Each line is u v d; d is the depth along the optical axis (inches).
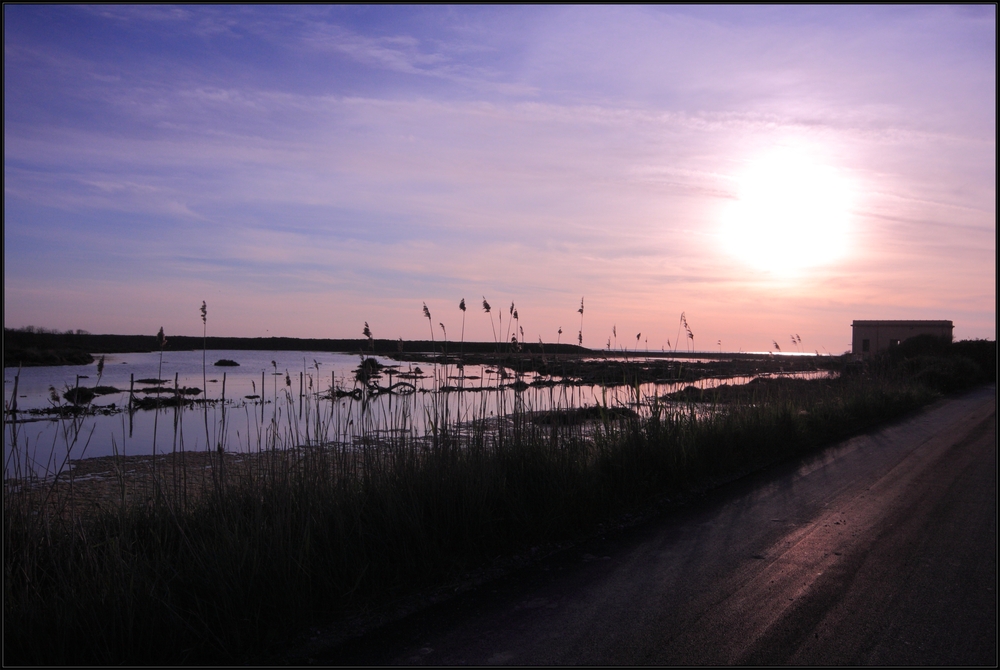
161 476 268.4
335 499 205.9
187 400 786.8
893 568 205.8
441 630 164.2
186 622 151.8
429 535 209.8
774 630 161.9
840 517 267.1
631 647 153.4
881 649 151.7
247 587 163.5
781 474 356.8
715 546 229.8
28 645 143.0
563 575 202.5
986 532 244.7
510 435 274.4
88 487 300.5
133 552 181.5
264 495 210.2
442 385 300.8
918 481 334.3
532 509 241.9
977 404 775.1
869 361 1026.7
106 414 675.4
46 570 167.9
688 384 472.4
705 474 343.0
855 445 459.2
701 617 169.9
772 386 603.5
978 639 156.6
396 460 234.1
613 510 274.1
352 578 186.1
